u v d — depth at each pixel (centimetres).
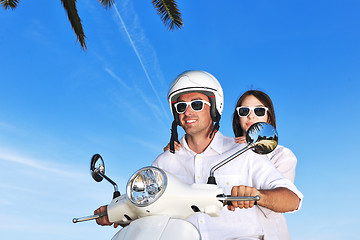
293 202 206
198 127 257
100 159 211
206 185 179
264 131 186
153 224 170
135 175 175
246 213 243
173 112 267
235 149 257
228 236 240
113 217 190
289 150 400
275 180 227
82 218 195
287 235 320
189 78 253
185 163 267
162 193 172
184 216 178
